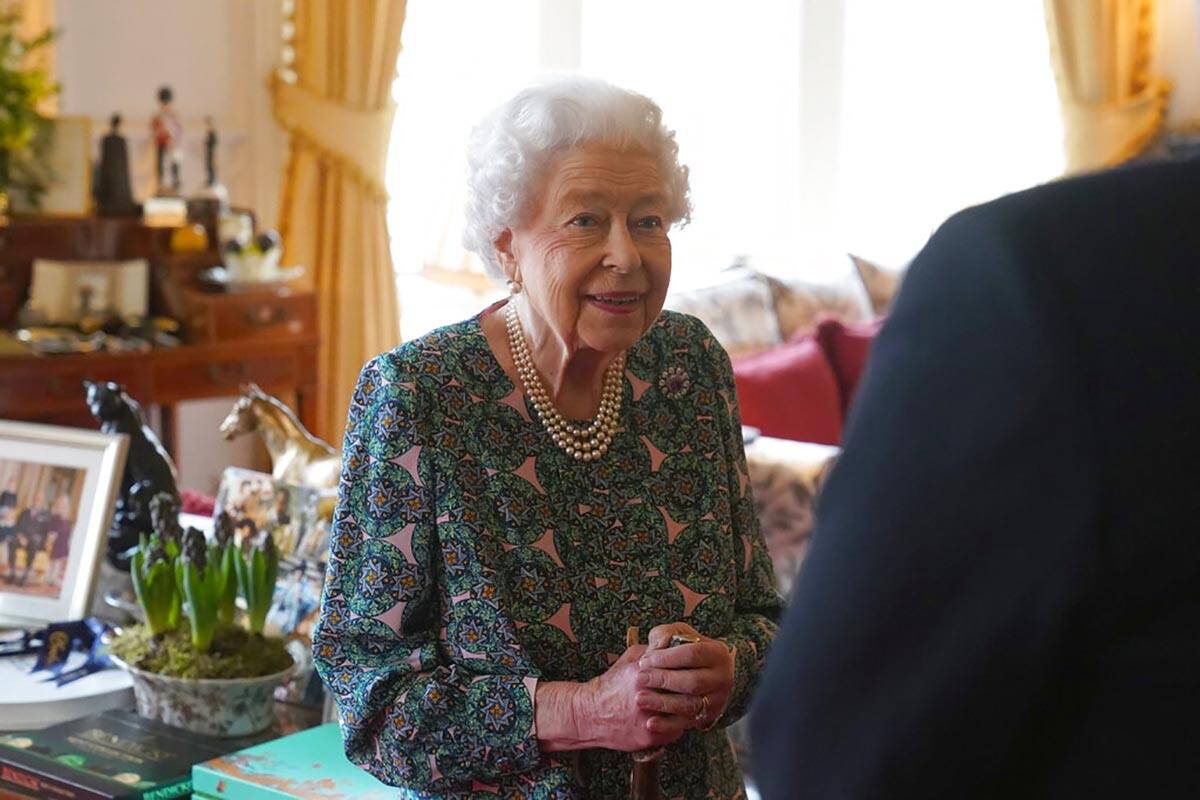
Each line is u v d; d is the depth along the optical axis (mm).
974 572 710
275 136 5395
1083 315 714
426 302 6406
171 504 2123
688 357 1668
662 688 1416
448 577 1513
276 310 4719
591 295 1513
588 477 1565
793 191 6598
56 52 4797
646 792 1450
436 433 1517
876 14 6594
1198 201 742
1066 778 715
